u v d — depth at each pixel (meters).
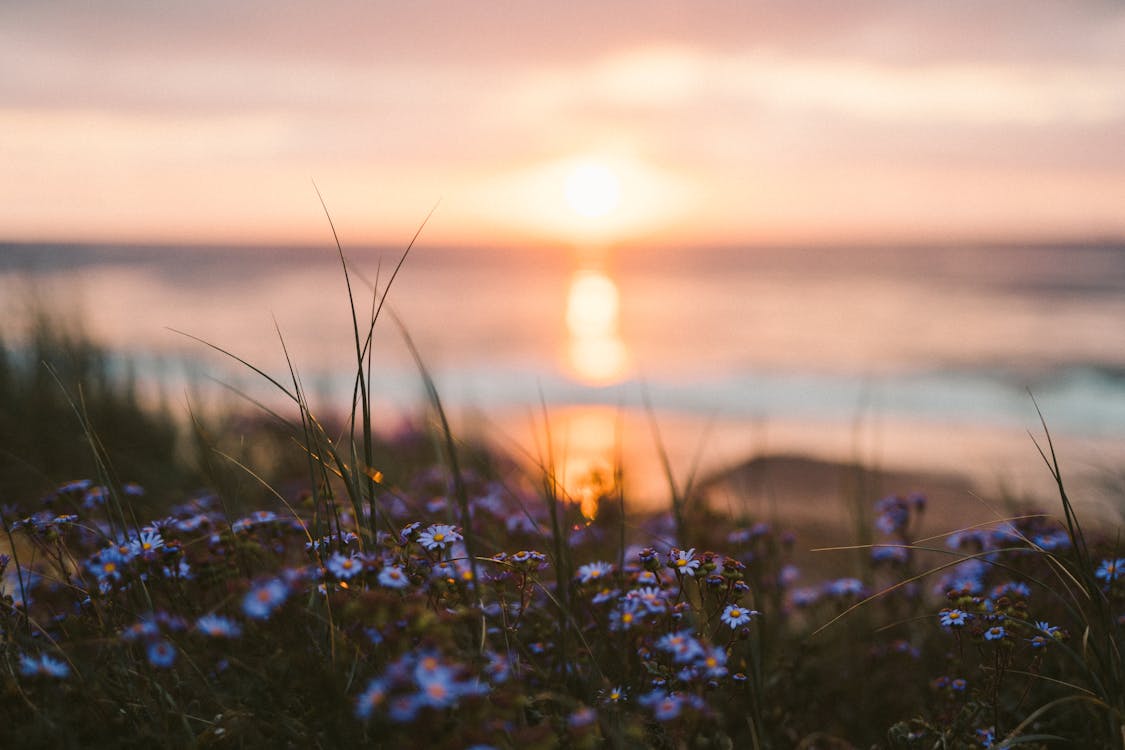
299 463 5.38
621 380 25.11
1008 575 3.03
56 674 1.81
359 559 1.96
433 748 1.59
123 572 2.16
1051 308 42.94
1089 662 2.42
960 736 2.33
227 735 1.86
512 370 27.03
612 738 1.97
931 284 61.94
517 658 2.13
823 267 93.00
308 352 28.25
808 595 3.69
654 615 2.30
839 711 3.16
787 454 11.38
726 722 2.74
